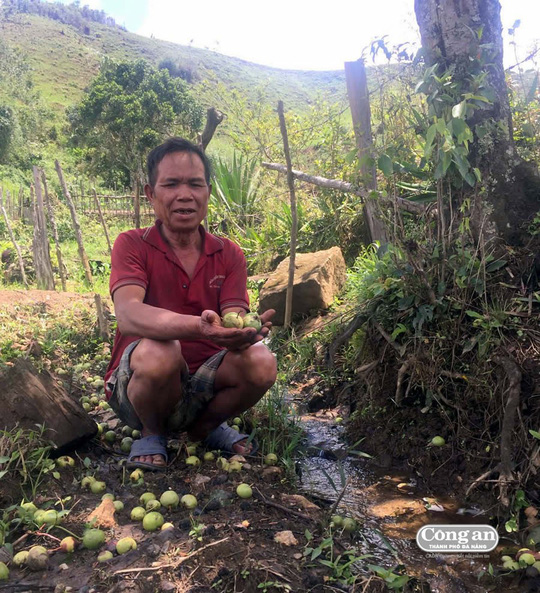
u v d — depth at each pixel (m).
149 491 2.80
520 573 2.30
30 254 11.22
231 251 3.21
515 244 3.47
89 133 33.06
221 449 3.29
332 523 2.58
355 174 3.98
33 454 2.80
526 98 4.34
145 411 2.96
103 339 5.52
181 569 2.12
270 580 2.11
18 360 3.12
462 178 3.49
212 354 3.24
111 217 17.56
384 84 3.95
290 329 5.45
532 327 3.14
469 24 3.40
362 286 4.38
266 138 10.59
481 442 3.10
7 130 33.00
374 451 3.54
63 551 2.31
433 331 3.42
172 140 2.95
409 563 2.41
